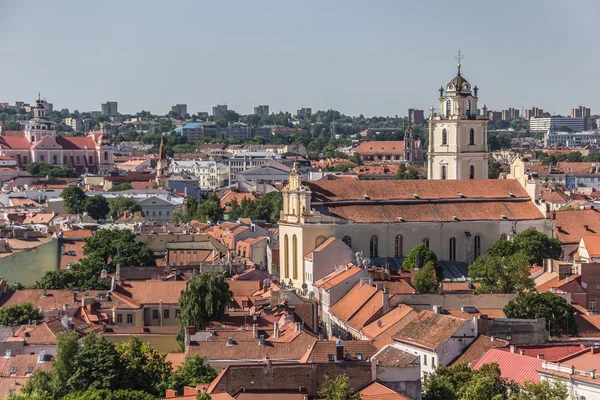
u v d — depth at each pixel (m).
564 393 178.25
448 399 191.62
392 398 170.12
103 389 190.50
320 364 178.50
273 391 175.88
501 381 186.88
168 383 195.75
